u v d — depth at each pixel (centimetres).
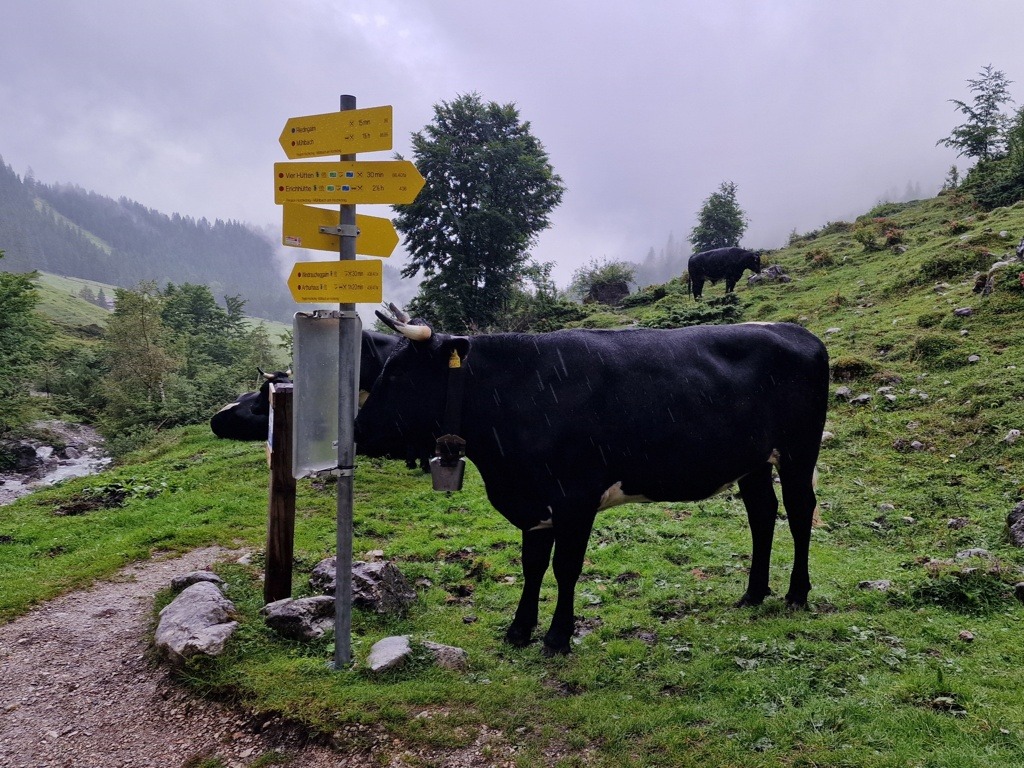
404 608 560
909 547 705
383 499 941
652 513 852
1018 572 570
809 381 554
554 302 3000
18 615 591
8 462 2377
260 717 405
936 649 463
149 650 500
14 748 404
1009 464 875
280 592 556
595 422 474
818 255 2528
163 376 2856
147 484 1138
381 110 420
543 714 402
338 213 462
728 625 523
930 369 1235
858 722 370
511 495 491
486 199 2811
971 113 4009
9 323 2567
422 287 2909
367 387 871
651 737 374
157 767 382
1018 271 1398
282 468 549
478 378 486
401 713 398
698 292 2622
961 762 325
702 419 500
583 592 608
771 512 567
